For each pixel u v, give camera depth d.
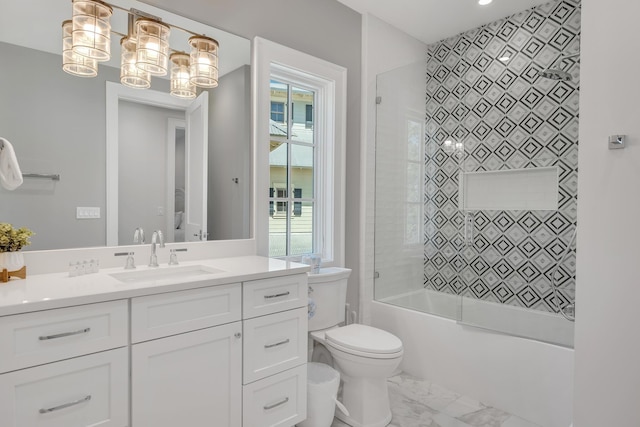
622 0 1.56
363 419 2.02
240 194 2.21
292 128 2.62
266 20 2.31
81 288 1.29
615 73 1.57
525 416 2.11
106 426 1.24
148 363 1.33
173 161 1.95
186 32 1.96
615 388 1.57
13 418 1.08
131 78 1.80
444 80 3.24
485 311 2.60
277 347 1.74
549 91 2.62
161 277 1.74
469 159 2.96
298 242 2.67
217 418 1.52
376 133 2.99
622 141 1.55
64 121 1.62
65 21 1.60
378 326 2.92
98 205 1.71
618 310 1.57
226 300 1.55
